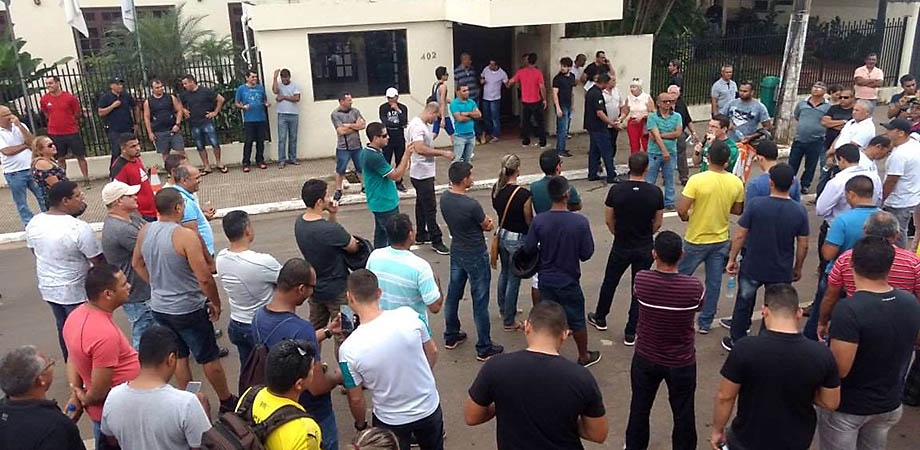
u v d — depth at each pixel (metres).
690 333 4.62
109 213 5.71
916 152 7.08
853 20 22.92
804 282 8.12
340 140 11.38
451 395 6.06
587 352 6.41
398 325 4.12
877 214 5.04
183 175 6.29
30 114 12.98
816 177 12.07
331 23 13.26
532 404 3.50
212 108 13.02
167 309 5.32
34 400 3.50
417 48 13.92
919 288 4.62
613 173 12.13
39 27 18.27
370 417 5.68
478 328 6.48
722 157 6.36
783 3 25.42
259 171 13.34
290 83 13.15
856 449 4.40
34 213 11.28
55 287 5.83
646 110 11.43
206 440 3.25
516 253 6.14
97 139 13.30
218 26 19.75
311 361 3.58
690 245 6.63
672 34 20.42
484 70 14.60
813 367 3.75
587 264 8.77
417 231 9.48
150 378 3.60
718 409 4.09
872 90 13.67
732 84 13.36
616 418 5.69
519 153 14.04
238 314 5.08
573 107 15.33
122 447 3.62
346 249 5.60
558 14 12.74
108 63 14.48
